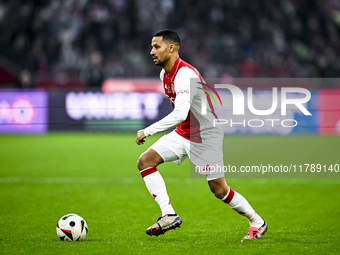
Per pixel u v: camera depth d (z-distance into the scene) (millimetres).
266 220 17609
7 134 48844
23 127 49000
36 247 13086
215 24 71250
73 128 49094
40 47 64000
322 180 27266
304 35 75625
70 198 22203
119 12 69250
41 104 48625
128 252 12508
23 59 64438
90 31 67375
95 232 15477
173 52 13883
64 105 48938
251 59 68688
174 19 70312
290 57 71438
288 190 24234
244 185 25781
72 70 61219
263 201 21484
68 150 39625
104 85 54375
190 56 67000
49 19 67438
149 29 68625
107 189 24562
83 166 32250
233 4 73250
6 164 33062
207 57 67812
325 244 13469
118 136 48594
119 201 21484
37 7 68812
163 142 14312
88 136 48438
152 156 14180
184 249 12844
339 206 20250
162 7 70875
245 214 14258
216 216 18375
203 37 69750
